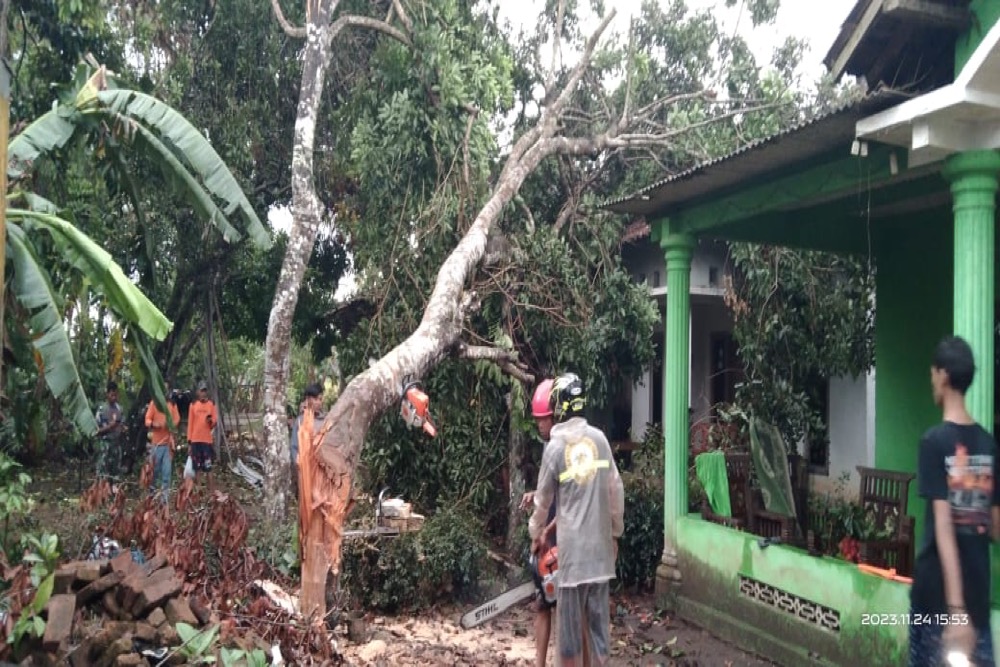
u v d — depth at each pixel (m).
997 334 6.58
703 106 11.00
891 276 7.85
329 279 15.60
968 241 4.35
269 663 4.33
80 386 5.82
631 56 9.93
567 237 10.00
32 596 3.94
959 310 4.37
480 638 6.21
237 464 14.34
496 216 8.58
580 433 4.41
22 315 6.35
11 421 8.80
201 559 5.39
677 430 7.02
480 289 8.50
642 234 10.31
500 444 8.91
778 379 9.47
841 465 9.86
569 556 4.26
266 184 14.05
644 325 9.42
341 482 5.82
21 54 9.87
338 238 14.88
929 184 6.37
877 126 4.52
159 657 3.78
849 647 4.93
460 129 9.25
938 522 2.95
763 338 9.32
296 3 12.60
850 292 8.84
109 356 9.31
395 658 5.57
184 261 14.56
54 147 6.83
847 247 7.87
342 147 12.19
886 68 5.45
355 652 5.67
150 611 4.21
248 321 16.69
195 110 12.97
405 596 6.79
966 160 4.33
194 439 12.08
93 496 6.29
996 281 6.37
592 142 9.48
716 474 6.94
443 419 8.66
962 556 2.93
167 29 12.99
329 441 5.89
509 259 8.88
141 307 5.80
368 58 11.27
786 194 5.86
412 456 8.63
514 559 8.04
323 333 15.99
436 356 7.30
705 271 10.47
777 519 6.24
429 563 6.83
